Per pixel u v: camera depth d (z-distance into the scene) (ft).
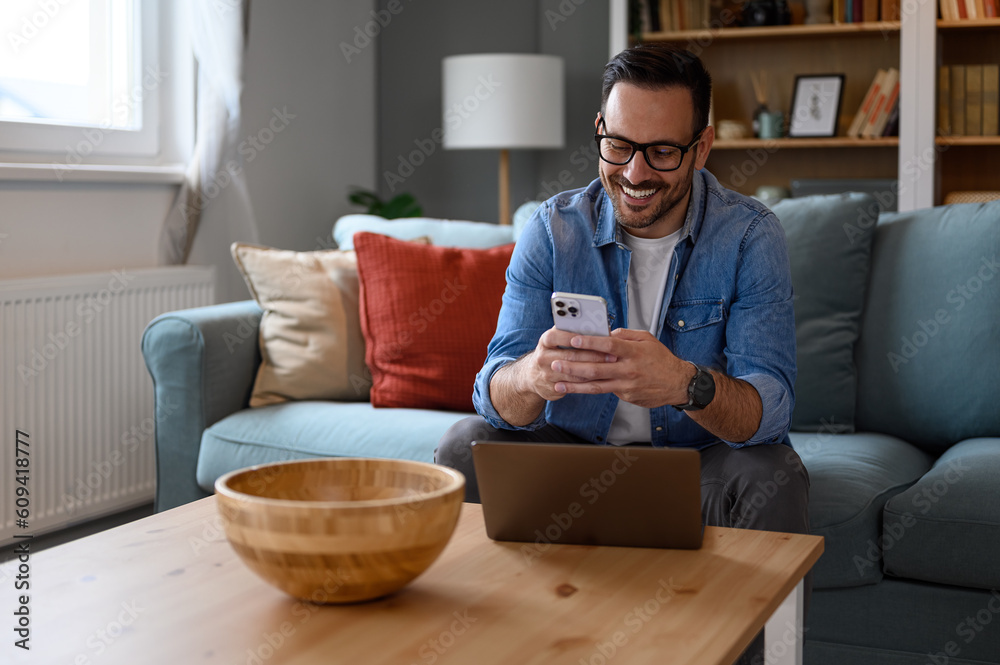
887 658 4.96
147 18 9.03
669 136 4.53
